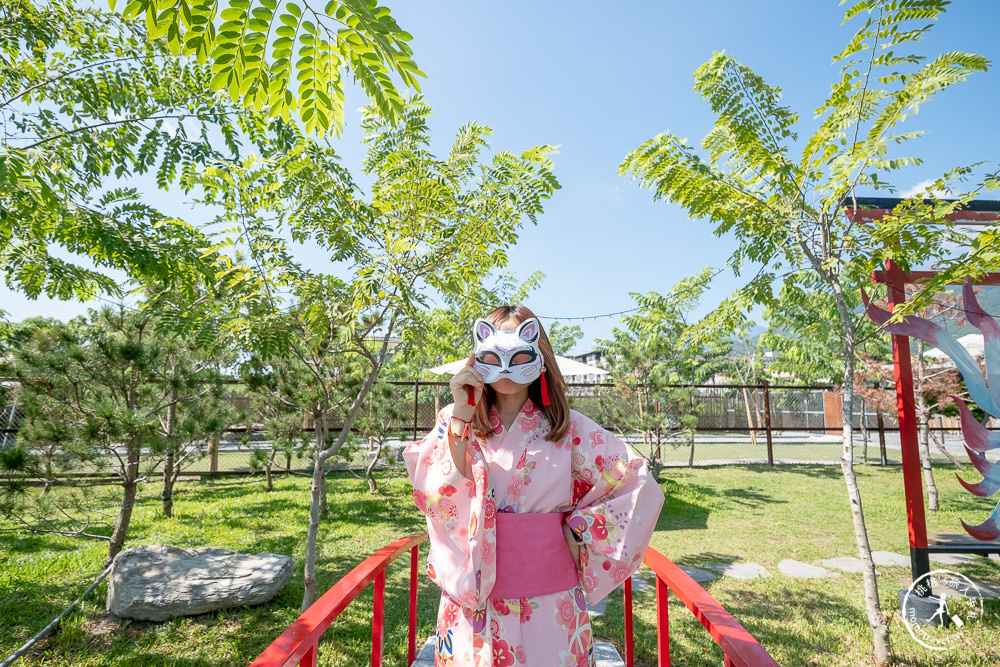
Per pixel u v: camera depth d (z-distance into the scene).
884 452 13.61
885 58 3.81
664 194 4.55
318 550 6.21
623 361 10.22
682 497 9.39
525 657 1.44
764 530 7.39
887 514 8.27
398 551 2.57
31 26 4.94
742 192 4.35
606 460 1.59
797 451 16.55
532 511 1.54
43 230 5.04
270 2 1.37
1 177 3.59
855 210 4.32
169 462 7.80
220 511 8.17
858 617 4.56
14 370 4.68
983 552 4.59
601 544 1.50
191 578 4.53
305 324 4.11
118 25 5.52
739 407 20.98
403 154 3.95
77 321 6.11
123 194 5.85
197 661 3.71
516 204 3.96
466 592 1.44
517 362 1.50
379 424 9.39
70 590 4.95
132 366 5.27
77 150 5.43
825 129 4.15
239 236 3.81
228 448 15.61
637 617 4.55
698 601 1.76
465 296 4.80
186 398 5.88
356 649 3.87
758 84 4.11
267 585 4.59
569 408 1.64
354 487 10.13
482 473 1.51
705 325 5.08
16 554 6.08
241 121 5.87
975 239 3.52
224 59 1.46
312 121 1.67
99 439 4.69
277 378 7.01
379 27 1.37
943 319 5.10
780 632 4.24
